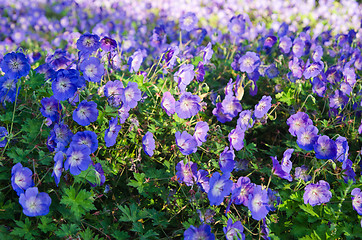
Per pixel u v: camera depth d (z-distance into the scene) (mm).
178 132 1042
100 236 998
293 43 1503
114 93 1063
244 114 1168
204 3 3018
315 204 1063
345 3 2982
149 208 1090
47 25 2600
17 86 992
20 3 2709
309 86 1395
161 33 1573
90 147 976
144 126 1147
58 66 1226
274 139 1337
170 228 1057
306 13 3045
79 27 2705
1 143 978
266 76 1459
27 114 1069
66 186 977
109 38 1134
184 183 1084
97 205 1065
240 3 3004
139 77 1172
